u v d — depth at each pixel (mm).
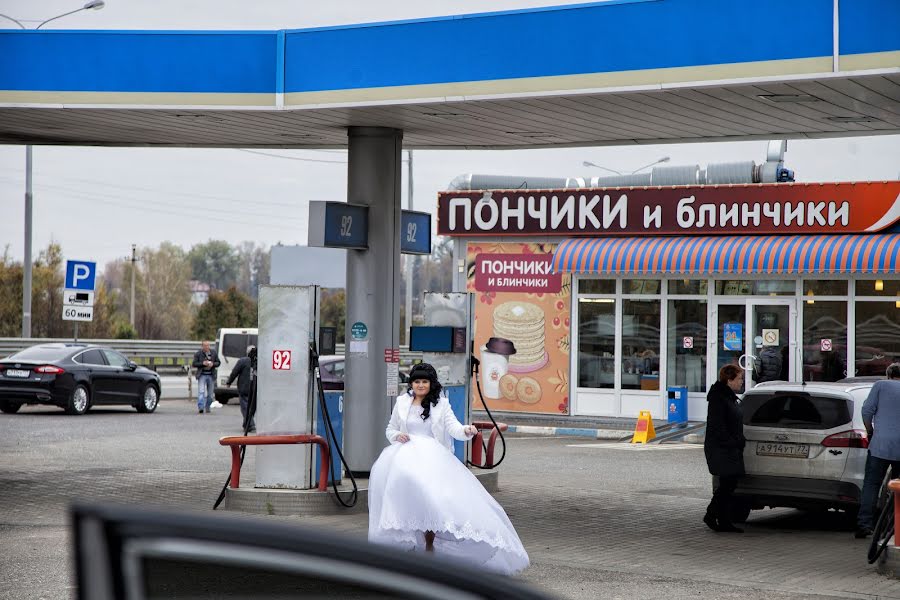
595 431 23969
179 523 1975
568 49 11539
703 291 25672
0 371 26172
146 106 13031
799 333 24625
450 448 9398
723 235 25062
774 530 12539
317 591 2000
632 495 14945
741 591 9000
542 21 11656
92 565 1922
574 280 26812
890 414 11523
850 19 10289
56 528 11203
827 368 24375
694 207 25250
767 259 23922
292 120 13711
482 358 27594
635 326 26344
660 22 11125
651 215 25688
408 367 36281
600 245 25812
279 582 2002
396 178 14234
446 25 12070
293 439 12328
